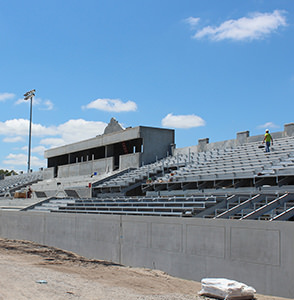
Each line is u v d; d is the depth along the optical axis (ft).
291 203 48.80
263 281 38.81
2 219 96.68
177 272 48.55
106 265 49.80
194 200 61.98
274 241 38.17
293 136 83.97
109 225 61.52
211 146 108.58
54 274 37.86
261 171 69.00
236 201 58.65
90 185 113.39
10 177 229.04
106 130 142.61
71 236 70.85
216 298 32.63
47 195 142.00
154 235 52.65
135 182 104.27
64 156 178.81
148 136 120.47
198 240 46.19
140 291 34.53
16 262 45.09
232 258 41.98
